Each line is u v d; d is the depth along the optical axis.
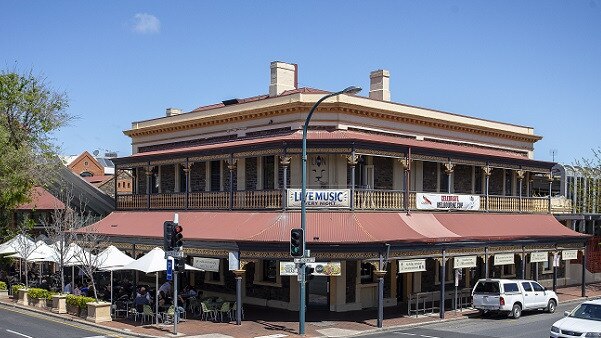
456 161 32.31
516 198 36.53
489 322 26.91
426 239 26.44
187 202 32.62
